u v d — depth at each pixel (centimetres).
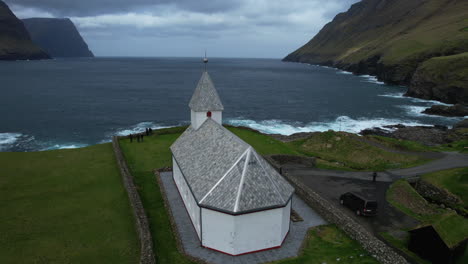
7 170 3778
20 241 2372
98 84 16025
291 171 4062
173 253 2273
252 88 15562
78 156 4362
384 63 16775
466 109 8906
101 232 2520
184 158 3066
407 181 3747
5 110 8962
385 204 3189
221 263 2172
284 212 2356
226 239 2247
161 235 2509
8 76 17962
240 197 2175
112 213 2822
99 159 4238
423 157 4556
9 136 6731
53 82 16062
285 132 7475
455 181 3681
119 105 10325
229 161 2473
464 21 16362
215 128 3120
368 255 2297
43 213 2794
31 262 2142
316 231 2620
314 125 8175
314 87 15862
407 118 8794
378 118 8862
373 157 4581
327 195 3378
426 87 11319
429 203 3431
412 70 14575
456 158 4494
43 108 9412
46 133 7031
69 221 2672
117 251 2284
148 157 4325
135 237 2464
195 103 3525
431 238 2269
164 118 8712
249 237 2255
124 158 4053
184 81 18575
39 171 3781
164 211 2908
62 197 3114
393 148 4997
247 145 2469
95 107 9856
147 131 5409
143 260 2053
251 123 8362
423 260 2291
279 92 14125
